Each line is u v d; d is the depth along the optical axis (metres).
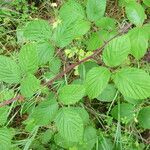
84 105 0.49
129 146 0.43
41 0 0.61
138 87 0.31
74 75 0.51
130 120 0.44
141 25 0.38
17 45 0.56
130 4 0.39
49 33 0.37
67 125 0.32
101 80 0.32
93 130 0.41
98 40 0.40
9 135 0.34
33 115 0.33
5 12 0.57
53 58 0.42
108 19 0.40
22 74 0.33
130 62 0.49
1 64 0.32
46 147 0.46
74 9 0.39
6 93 0.36
